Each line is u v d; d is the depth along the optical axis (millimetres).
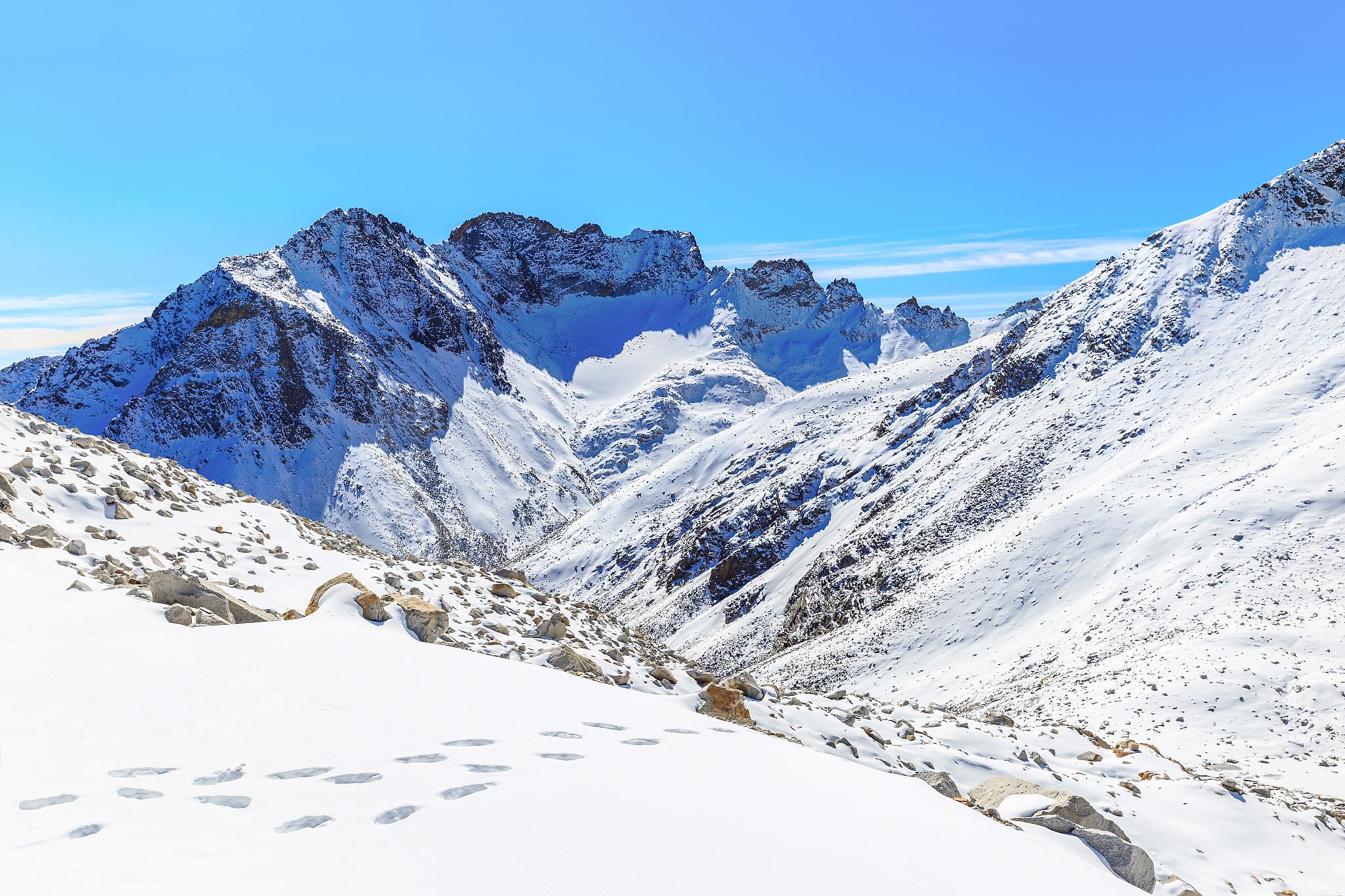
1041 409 125562
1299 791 25422
